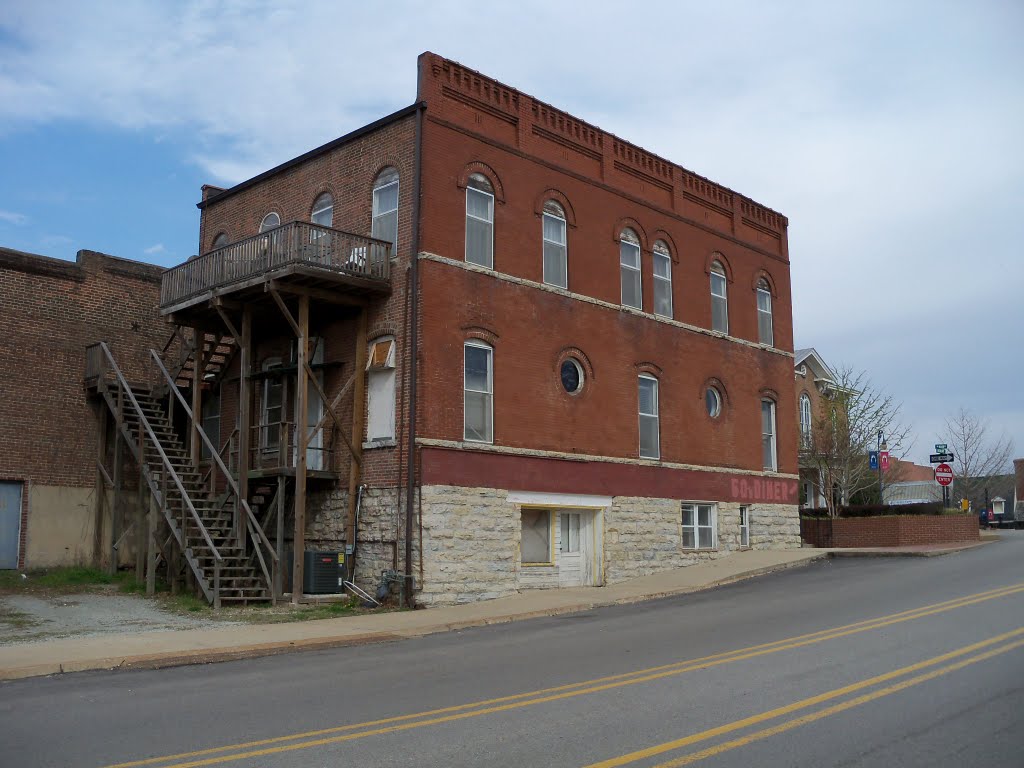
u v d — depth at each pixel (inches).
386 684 421.1
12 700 394.9
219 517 826.2
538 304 887.7
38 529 917.8
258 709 366.9
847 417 1507.1
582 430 914.1
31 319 936.3
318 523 836.6
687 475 1030.4
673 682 406.3
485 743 307.0
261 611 717.3
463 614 695.1
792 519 1175.6
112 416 977.5
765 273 1210.6
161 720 347.9
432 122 818.8
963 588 703.7
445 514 778.2
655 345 1016.9
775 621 597.9
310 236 824.3
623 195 1005.8
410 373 781.9
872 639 499.8
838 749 299.3
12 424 911.0
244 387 812.6
